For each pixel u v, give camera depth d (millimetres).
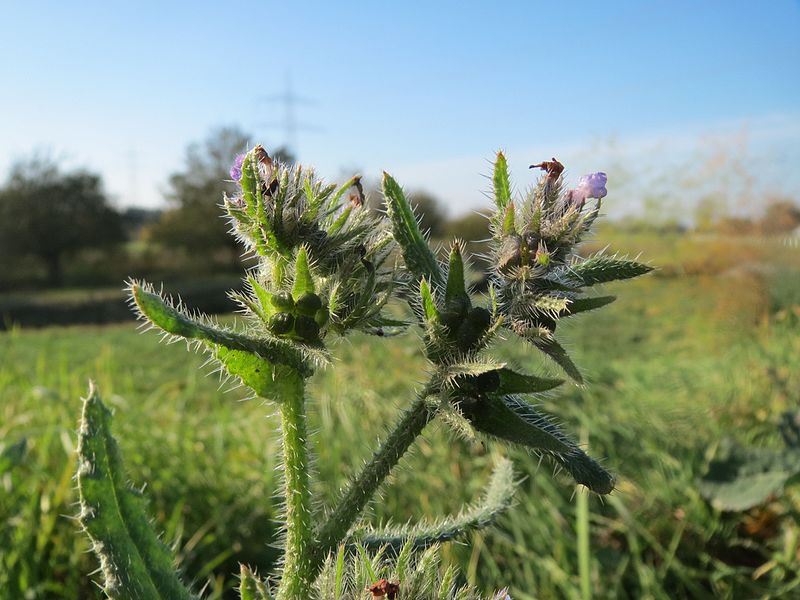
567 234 151
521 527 362
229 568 373
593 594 334
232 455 440
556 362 142
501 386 138
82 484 134
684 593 352
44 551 345
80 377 614
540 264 147
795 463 363
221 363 138
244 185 141
